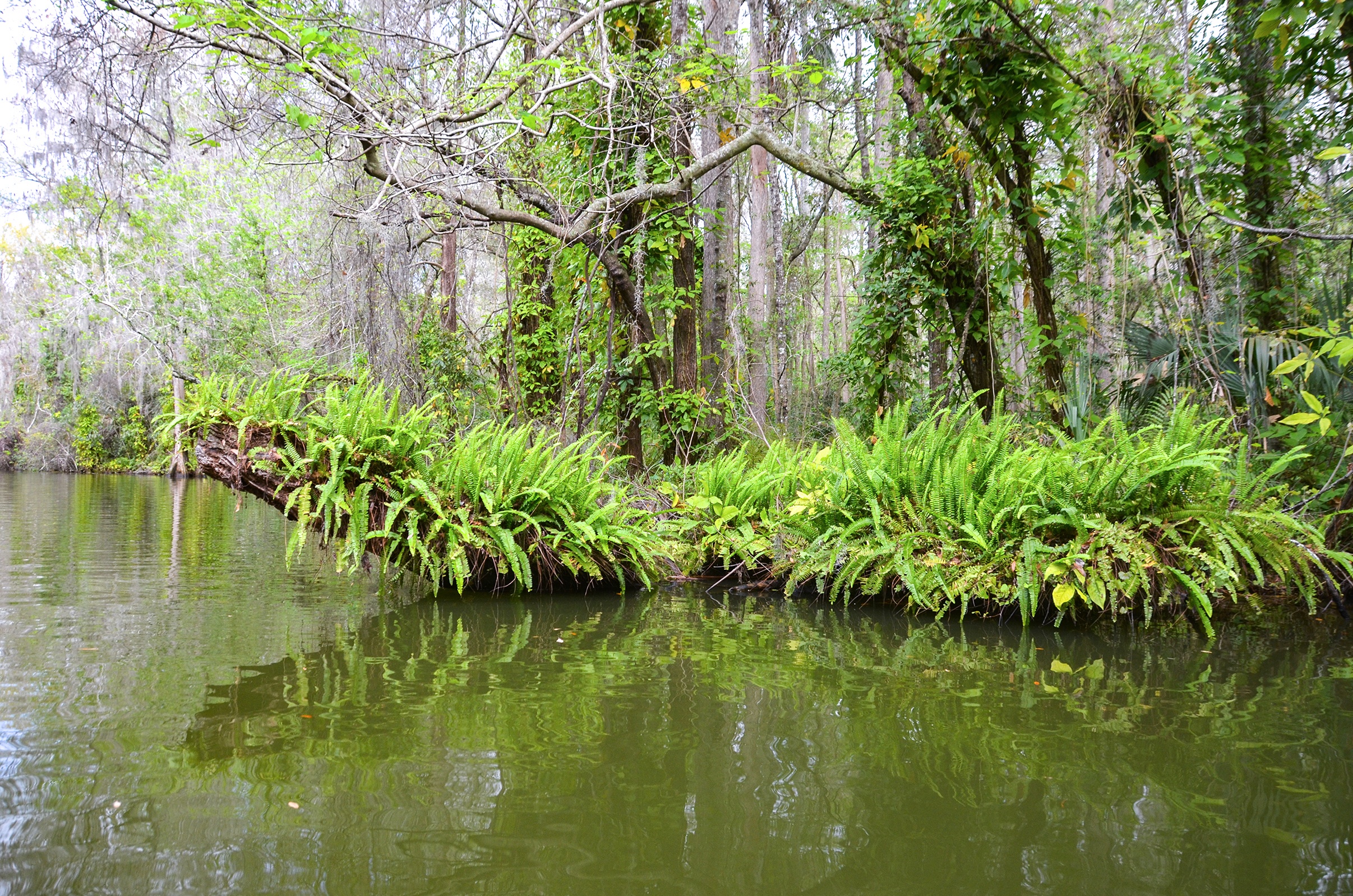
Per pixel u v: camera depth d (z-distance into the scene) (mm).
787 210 18109
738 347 9438
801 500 4996
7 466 28641
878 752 2158
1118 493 4105
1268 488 4250
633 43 7441
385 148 5453
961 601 4352
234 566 5422
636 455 8969
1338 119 5242
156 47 5641
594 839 1632
